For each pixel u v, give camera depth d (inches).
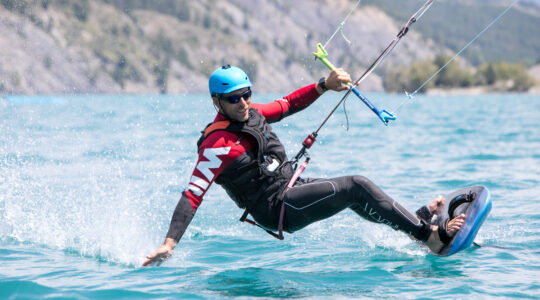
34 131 2317.9
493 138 2145.7
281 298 470.9
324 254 631.2
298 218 553.6
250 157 535.5
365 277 532.1
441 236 572.1
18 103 5477.4
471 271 541.3
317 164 1421.0
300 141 1973.4
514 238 676.1
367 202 551.5
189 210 519.5
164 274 553.0
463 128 2716.5
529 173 1230.9
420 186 1091.9
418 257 605.3
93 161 1460.4
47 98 7185.0
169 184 1133.1
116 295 482.3
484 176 1196.5
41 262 599.5
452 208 601.6
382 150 1753.2
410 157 1573.6
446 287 490.9
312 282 519.5
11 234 718.5
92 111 4089.6
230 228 779.4
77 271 562.9
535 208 849.5
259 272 558.9
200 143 552.4
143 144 1882.4
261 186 547.2
